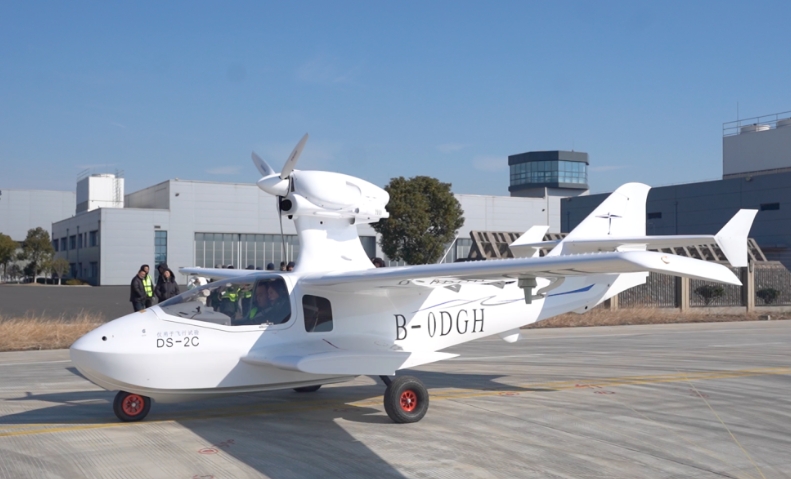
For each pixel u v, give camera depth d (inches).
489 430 309.3
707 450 279.7
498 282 345.7
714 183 1846.7
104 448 277.7
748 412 352.2
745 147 2090.3
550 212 2329.0
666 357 576.4
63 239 2630.4
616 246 405.1
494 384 432.5
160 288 654.5
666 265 250.4
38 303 1195.9
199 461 260.2
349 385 427.5
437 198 1234.0
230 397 387.5
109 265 2018.9
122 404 320.2
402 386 321.1
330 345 338.0
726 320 1012.5
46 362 539.5
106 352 295.7
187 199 2075.5
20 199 3122.5
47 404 367.6
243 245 2128.4
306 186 358.6
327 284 327.3
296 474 245.3
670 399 384.8
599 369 500.7
